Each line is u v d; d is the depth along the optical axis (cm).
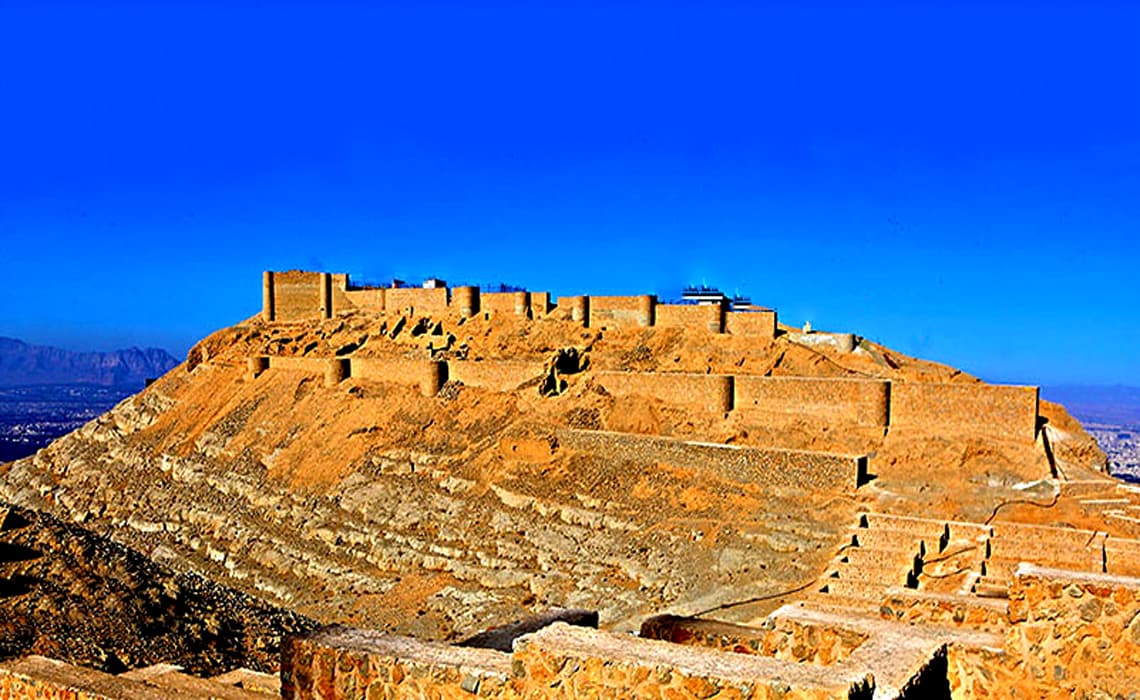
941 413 3609
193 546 4247
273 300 6719
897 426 3681
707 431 3959
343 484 4322
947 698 838
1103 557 2611
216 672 1469
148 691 954
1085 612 816
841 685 617
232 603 1883
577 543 3306
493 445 4178
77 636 1430
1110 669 805
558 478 3794
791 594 2573
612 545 3231
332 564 3653
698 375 4106
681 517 3319
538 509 3625
